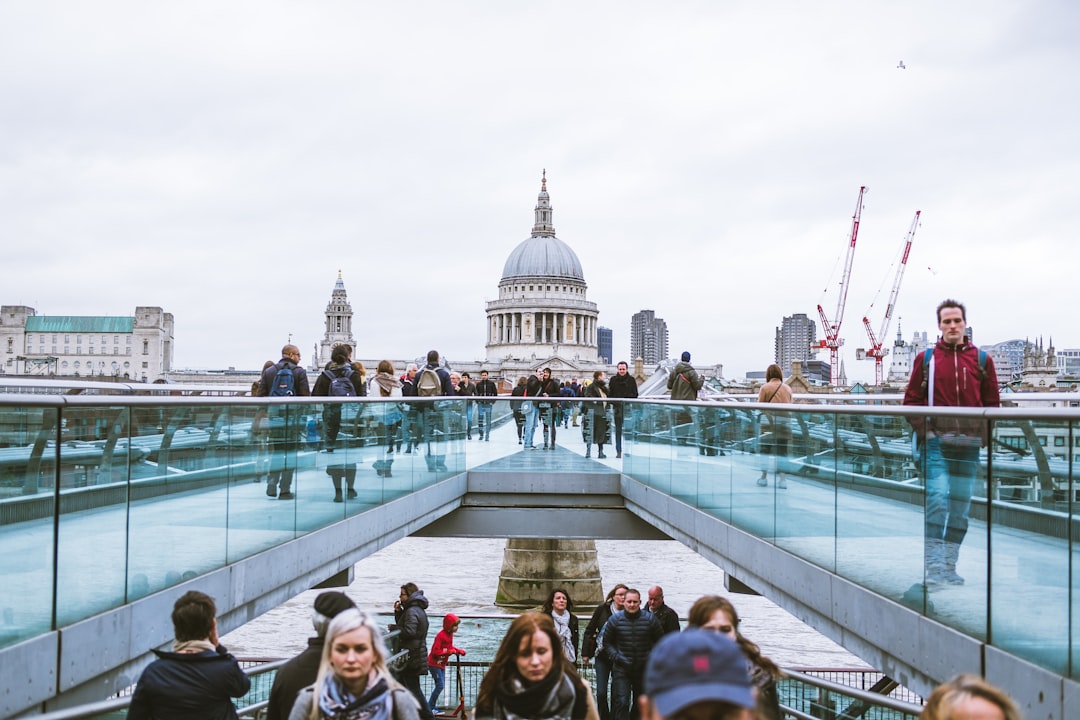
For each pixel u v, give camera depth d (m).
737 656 4.29
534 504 27.02
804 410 14.78
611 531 26.62
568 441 27.44
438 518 24.77
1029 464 9.33
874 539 12.55
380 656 7.91
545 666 8.31
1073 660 8.70
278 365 21.03
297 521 16.08
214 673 8.75
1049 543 9.02
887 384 193.00
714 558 19.20
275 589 15.13
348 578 18.89
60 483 10.15
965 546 10.45
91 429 10.66
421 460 22.94
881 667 12.34
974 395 12.37
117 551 11.20
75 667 10.33
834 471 13.75
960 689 5.44
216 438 13.42
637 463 25.70
